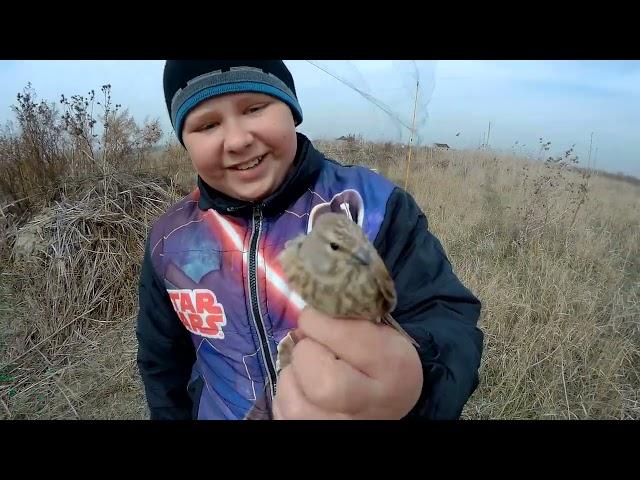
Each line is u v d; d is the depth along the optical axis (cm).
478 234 167
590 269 146
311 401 39
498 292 130
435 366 46
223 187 59
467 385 47
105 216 175
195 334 62
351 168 63
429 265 57
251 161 56
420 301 55
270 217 59
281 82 56
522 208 176
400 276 56
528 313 122
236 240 60
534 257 150
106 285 164
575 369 111
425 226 60
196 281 61
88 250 167
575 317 123
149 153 219
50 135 211
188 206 66
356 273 41
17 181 204
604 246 163
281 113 56
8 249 177
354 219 58
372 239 57
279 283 57
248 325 58
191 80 54
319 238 43
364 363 39
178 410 68
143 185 196
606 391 105
